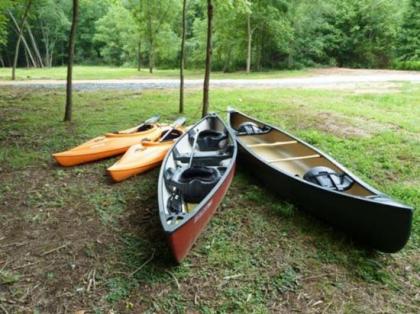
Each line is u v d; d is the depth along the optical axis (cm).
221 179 429
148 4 2522
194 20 3269
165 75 2348
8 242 393
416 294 335
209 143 614
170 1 2541
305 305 319
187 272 354
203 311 311
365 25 3136
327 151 655
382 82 1688
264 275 353
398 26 3033
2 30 1745
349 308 317
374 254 387
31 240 398
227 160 527
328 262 372
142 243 396
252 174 562
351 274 357
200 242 399
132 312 310
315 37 3044
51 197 488
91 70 3069
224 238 407
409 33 2989
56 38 4662
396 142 703
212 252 383
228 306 316
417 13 2958
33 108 1034
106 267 360
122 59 4494
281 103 1084
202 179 444
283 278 349
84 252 380
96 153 601
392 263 374
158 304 318
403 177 559
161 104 1074
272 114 936
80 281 342
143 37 2723
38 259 368
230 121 768
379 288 341
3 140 720
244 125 699
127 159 561
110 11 4462
